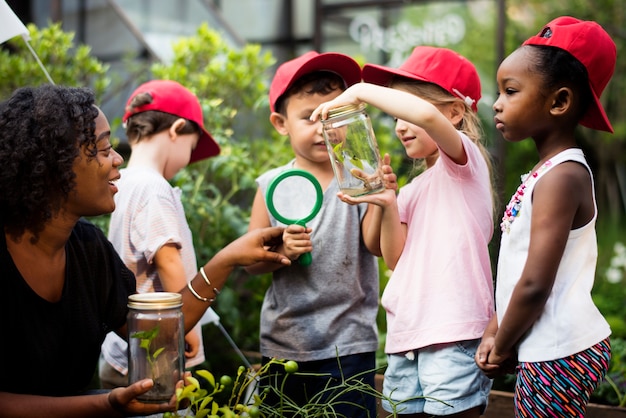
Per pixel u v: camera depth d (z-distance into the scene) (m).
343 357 2.46
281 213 2.34
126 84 5.35
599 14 9.40
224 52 4.30
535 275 1.86
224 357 3.79
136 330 1.76
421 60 2.42
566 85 1.92
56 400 1.74
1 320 1.82
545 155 1.98
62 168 1.77
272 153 4.15
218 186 4.20
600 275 6.86
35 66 4.19
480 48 8.48
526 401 1.94
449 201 2.24
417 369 2.27
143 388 1.67
